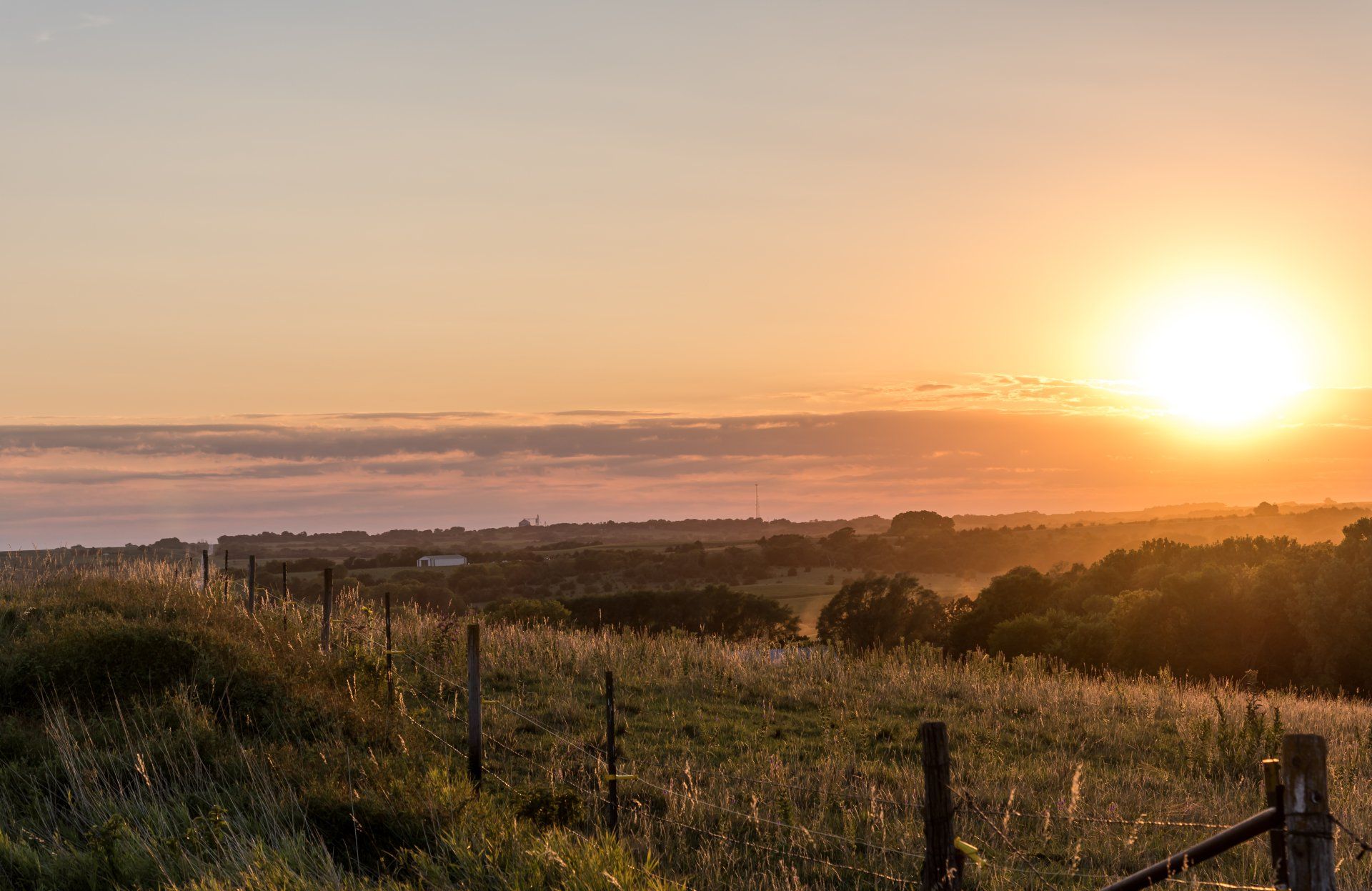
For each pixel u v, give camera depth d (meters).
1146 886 4.64
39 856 8.18
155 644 12.95
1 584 19.78
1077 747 14.24
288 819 9.03
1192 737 14.27
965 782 11.38
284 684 12.96
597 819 9.83
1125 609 50.25
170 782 9.88
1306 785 4.23
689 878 8.49
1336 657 42.19
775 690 16.97
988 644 60.12
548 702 15.02
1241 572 49.28
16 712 11.76
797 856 9.29
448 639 18.14
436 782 9.87
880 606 69.19
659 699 16.05
